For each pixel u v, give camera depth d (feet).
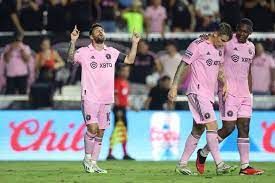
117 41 205.46
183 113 200.64
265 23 222.48
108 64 136.67
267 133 199.52
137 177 126.31
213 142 129.08
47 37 206.49
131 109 204.95
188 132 200.13
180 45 208.33
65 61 206.80
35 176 128.47
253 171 131.44
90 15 218.38
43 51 205.98
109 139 198.49
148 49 207.41
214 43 128.26
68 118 198.59
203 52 127.85
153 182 117.39
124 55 137.90
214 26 225.76
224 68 132.16
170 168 154.40
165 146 199.52
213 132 128.77
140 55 206.59
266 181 118.83
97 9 226.17
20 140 197.98
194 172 139.23
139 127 200.03
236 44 131.75
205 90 128.77
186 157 133.80
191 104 130.21
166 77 204.74
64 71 206.49
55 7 217.56
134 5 232.94
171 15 234.38
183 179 122.21
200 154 133.18
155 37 207.92
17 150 197.47
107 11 227.40
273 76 209.15
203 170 133.90
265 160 198.49
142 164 172.55
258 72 207.92
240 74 132.36
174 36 208.33
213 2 239.71
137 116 200.13
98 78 136.05
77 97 205.77
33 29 220.64
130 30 230.68
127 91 199.31
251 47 132.67
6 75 205.77
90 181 119.34
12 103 205.26
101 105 137.08
